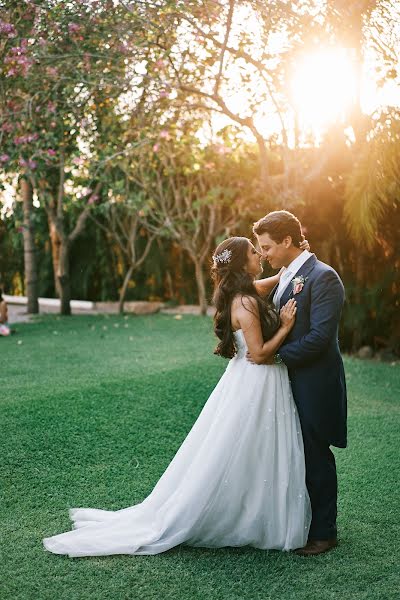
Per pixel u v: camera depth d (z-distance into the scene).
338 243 8.48
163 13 6.42
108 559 3.17
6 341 9.41
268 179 8.48
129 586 2.93
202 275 12.15
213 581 2.98
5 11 6.43
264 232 3.29
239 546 3.31
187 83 7.71
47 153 7.59
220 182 11.41
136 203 11.12
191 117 9.23
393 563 3.17
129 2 6.33
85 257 13.94
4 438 4.85
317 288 3.19
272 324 3.21
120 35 6.49
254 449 3.21
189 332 10.06
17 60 6.58
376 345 8.62
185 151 10.48
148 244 12.37
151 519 3.40
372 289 8.36
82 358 7.96
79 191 10.56
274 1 6.69
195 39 6.89
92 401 5.80
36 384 6.50
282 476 3.21
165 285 13.99
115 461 4.49
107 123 8.53
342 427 3.30
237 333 3.30
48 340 9.46
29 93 7.29
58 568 3.07
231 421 3.23
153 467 4.40
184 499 3.26
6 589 2.88
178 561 3.16
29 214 11.97
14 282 15.98
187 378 6.62
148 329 10.45
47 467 4.36
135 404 5.74
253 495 3.23
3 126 7.30
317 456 3.27
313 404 3.23
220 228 11.69
